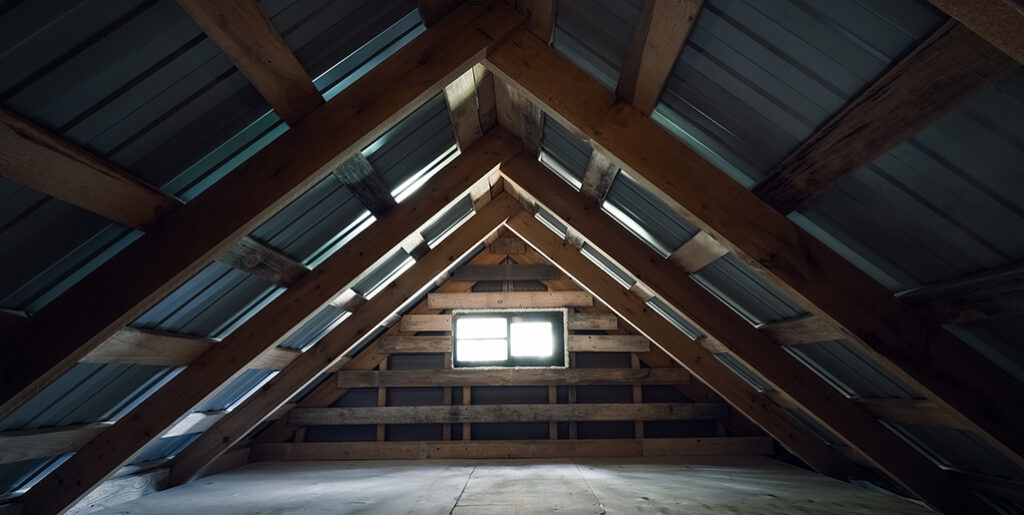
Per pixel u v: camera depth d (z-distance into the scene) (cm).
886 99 153
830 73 162
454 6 236
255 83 188
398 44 249
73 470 296
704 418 673
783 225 223
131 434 306
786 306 306
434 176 382
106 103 160
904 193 179
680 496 396
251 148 224
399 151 323
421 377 686
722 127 218
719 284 350
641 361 703
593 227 390
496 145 394
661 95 226
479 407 679
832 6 143
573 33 238
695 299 370
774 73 176
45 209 169
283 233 291
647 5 181
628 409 678
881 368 279
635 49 204
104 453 301
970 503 327
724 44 179
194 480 496
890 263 212
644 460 623
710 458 636
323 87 234
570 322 699
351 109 218
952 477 331
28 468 282
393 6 222
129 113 168
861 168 181
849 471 493
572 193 398
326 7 193
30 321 194
